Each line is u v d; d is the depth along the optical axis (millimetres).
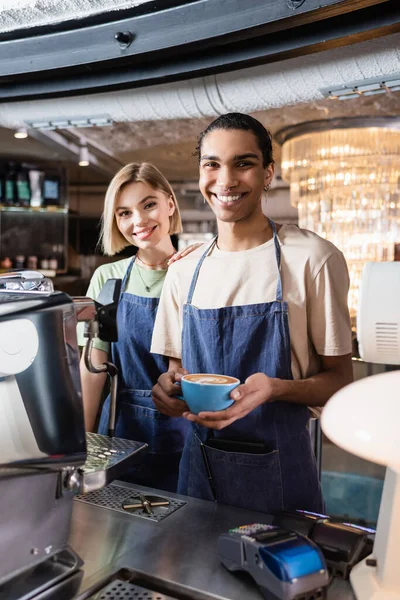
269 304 1469
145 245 1987
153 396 1395
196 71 1746
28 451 906
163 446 1928
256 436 1463
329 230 5324
